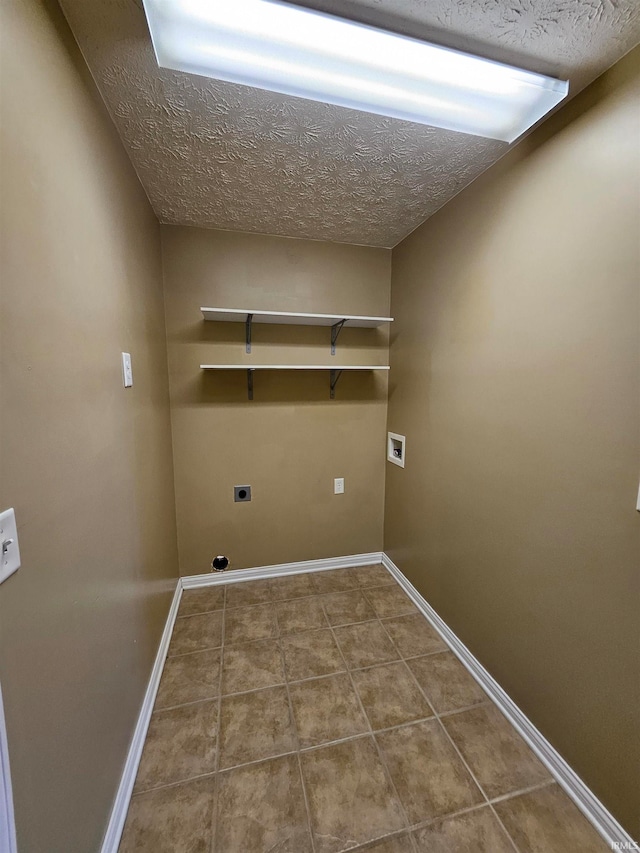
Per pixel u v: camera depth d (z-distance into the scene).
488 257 1.47
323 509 2.46
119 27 0.88
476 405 1.56
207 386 2.16
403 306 2.20
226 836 1.03
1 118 0.60
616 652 1.01
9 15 0.63
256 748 1.28
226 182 1.56
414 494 2.13
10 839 0.57
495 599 1.48
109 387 1.08
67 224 0.83
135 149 1.32
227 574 2.34
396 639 1.83
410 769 1.21
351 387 2.42
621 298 0.96
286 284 2.18
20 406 0.64
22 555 0.63
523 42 0.93
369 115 1.16
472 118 1.14
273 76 0.97
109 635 1.03
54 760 0.72
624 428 0.97
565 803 1.12
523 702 1.34
